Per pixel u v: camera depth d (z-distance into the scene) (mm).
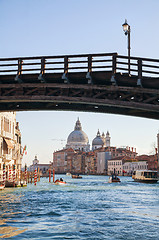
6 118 50906
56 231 16672
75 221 19766
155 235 16016
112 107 23812
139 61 20031
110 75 20984
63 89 22109
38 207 26453
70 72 21984
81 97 21500
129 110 23359
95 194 42688
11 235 15531
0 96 23281
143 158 173000
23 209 24875
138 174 89562
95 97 21266
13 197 35188
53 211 24047
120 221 19938
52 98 22156
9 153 52375
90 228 17625
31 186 60312
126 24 21891
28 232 16281
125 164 182000
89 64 21266
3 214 22000
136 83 20516
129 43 22031
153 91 19484
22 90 22984
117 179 90250
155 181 83625
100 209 25703
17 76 22625
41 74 22156
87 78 21094
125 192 47500
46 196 37938
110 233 16391
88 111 24594
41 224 18547
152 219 20781
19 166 67000
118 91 20828
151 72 19828
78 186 66188
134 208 26578
